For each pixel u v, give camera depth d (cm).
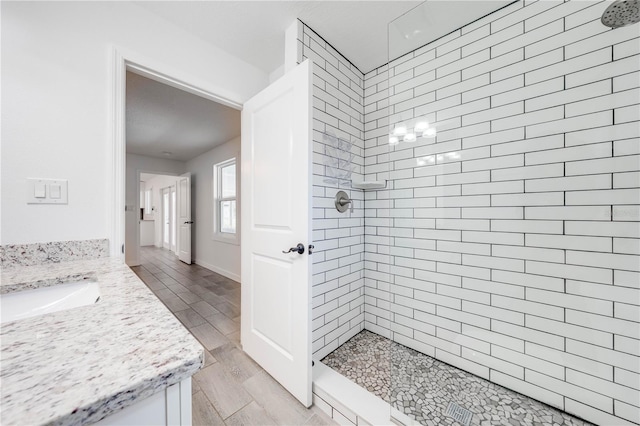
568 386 121
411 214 178
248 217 167
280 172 141
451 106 159
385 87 192
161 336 48
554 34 124
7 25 98
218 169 425
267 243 150
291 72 133
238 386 141
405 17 147
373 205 200
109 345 44
